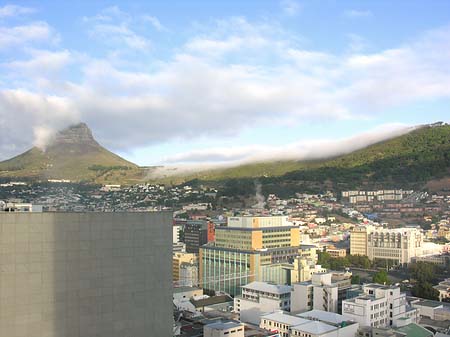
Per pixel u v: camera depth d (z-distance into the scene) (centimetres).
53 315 6988
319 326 15362
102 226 7425
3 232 6681
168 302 8000
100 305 7362
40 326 6881
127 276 7612
